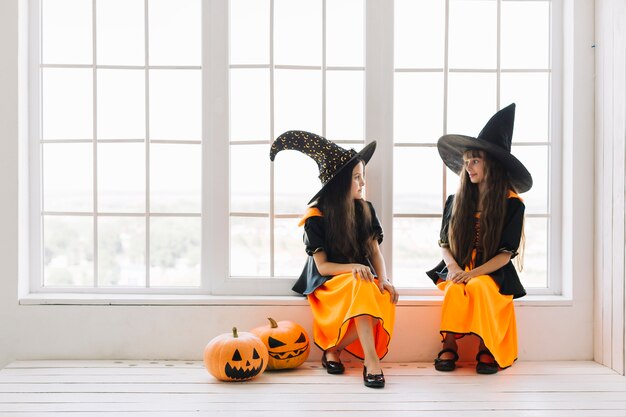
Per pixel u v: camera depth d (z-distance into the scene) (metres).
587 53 2.95
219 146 3.04
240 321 2.94
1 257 2.91
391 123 3.04
